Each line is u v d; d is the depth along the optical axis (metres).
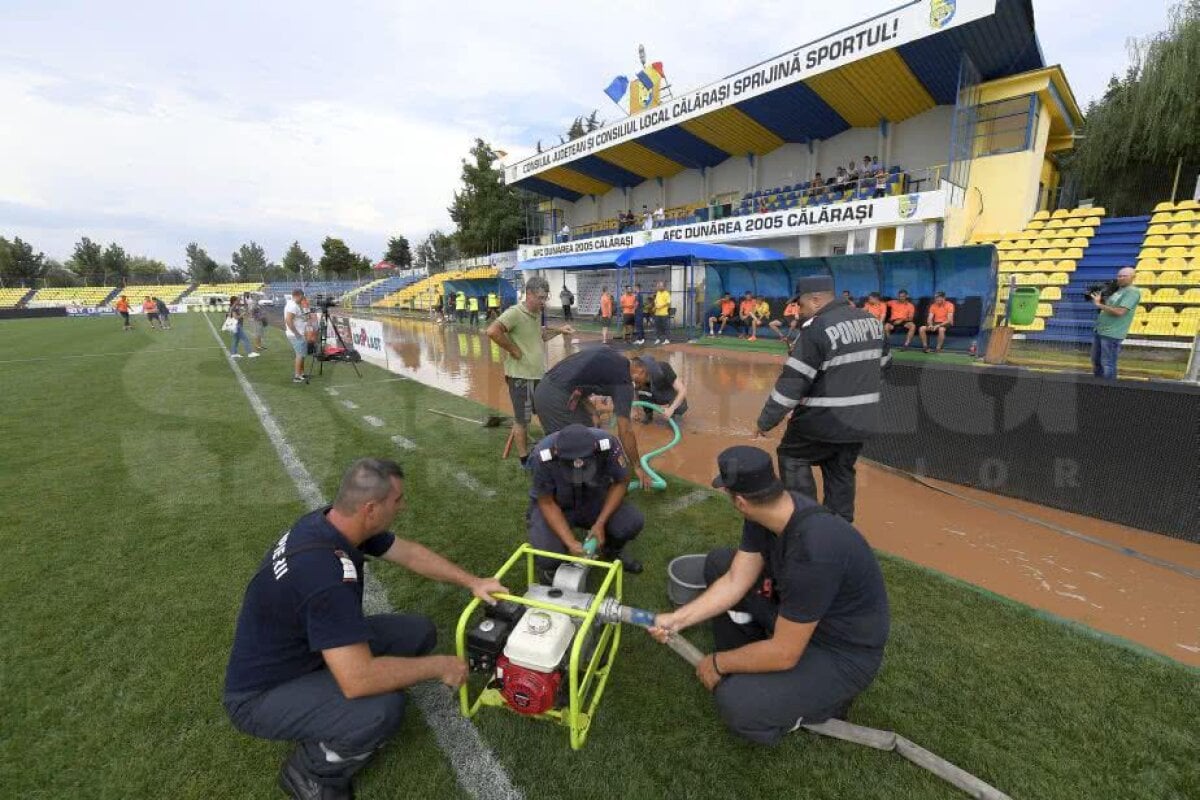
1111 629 2.74
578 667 2.19
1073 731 2.14
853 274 12.99
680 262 16.70
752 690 1.99
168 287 50.72
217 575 3.33
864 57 13.47
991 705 2.27
